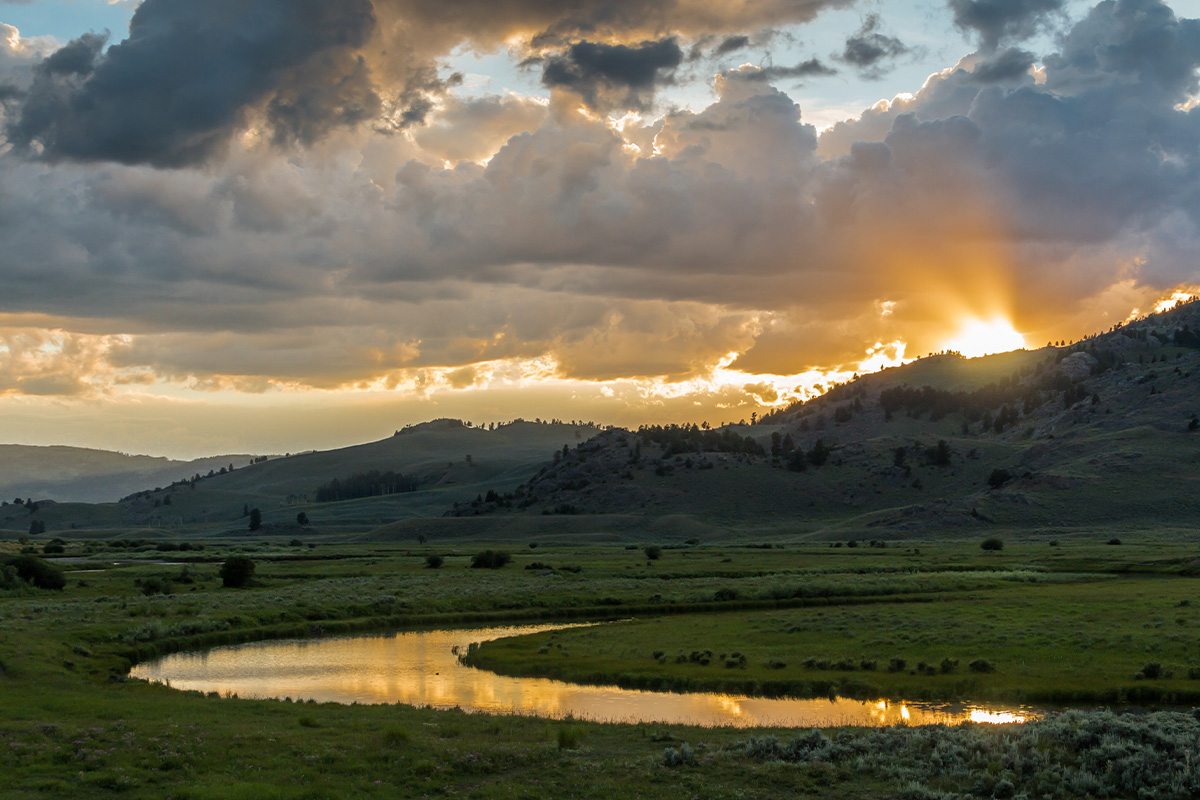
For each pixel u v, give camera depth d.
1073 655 52.88
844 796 25.55
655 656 59.88
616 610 90.81
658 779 27.36
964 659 54.03
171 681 55.50
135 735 30.59
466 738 33.34
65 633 66.19
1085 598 78.12
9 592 99.12
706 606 92.19
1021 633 59.75
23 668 49.12
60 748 28.20
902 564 142.50
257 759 28.27
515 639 71.50
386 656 66.06
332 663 62.88
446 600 93.81
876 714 43.84
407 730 34.06
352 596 96.38
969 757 28.30
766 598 96.31
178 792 24.03
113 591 108.38
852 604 92.00
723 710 45.41
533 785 26.70
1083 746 28.53
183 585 113.94
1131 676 47.75
